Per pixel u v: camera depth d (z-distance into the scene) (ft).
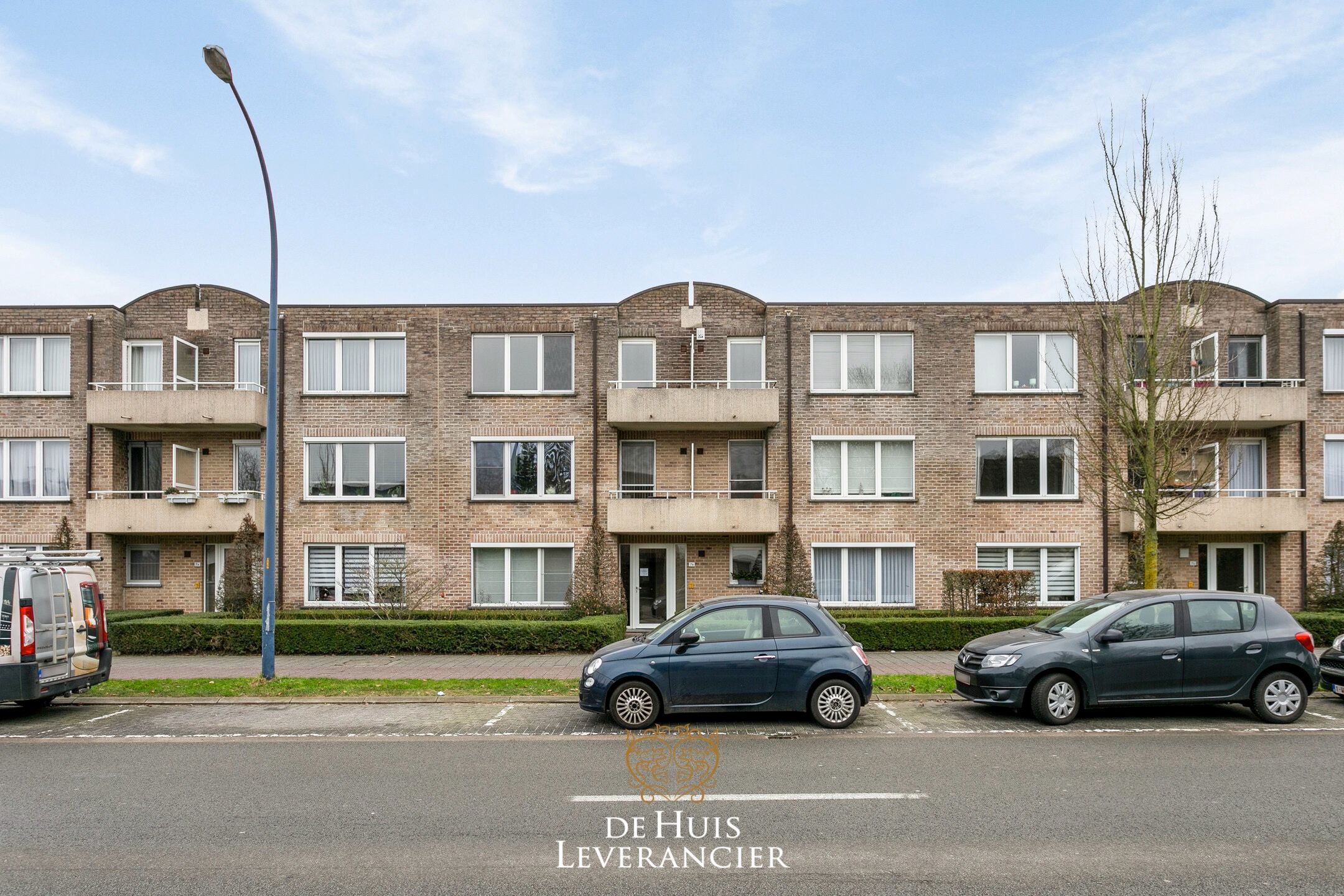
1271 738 29.78
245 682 40.47
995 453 65.10
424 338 66.08
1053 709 31.91
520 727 32.17
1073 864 17.70
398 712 35.24
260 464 67.46
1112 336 52.47
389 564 63.62
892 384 65.57
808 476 64.39
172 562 66.64
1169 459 41.88
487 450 65.82
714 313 66.08
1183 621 32.73
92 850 18.85
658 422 62.64
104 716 34.71
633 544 65.62
